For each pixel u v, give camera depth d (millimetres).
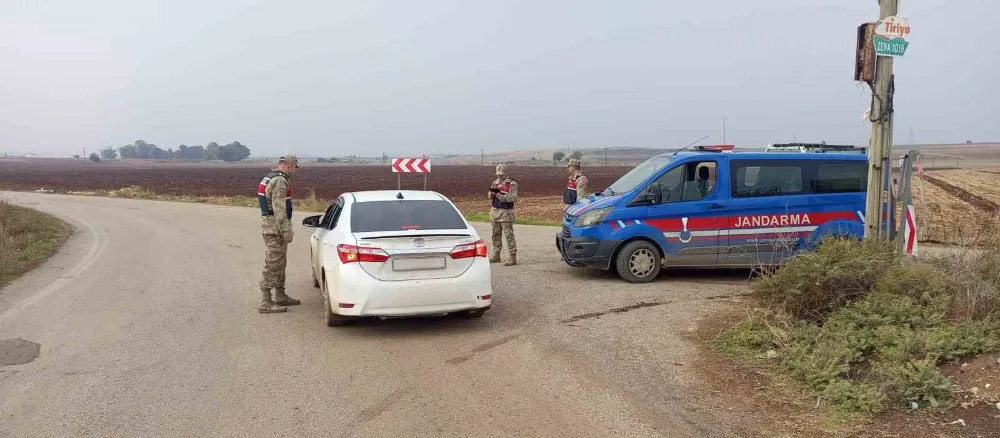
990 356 4781
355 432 4363
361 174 94812
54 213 25672
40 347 6465
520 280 9844
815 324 5914
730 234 9508
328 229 8000
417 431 4371
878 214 7480
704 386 5090
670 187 9539
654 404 4770
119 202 34031
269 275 7973
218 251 13906
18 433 4387
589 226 9578
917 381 4531
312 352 6250
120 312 8031
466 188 51438
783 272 6484
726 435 4219
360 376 5523
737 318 6902
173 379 5480
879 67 7305
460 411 4711
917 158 14586
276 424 4516
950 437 3990
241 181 73938
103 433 4379
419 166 19859
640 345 6227
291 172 8016
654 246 9562
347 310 6641
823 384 4824
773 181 9609
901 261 6586
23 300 8805
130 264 12086
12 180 74875
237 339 6734
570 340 6496
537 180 65062
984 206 25750
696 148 10164
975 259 6508
